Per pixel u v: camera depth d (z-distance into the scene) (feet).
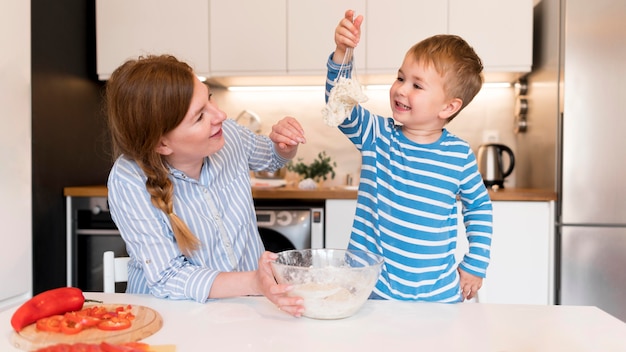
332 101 3.30
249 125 8.87
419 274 3.83
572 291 6.73
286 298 2.57
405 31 7.64
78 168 7.91
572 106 6.68
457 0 7.54
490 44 7.50
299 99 8.97
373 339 2.35
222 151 3.96
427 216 3.84
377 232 3.92
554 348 2.25
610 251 6.64
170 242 3.25
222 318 2.67
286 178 8.80
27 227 6.41
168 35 8.05
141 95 3.05
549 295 6.82
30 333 2.30
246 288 2.90
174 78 3.07
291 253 3.13
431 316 2.71
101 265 7.48
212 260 3.72
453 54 3.82
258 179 8.67
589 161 6.67
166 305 2.92
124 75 3.16
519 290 6.86
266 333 2.43
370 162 4.05
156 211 3.28
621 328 2.52
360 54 7.72
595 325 2.56
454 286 3.87
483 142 8.70
